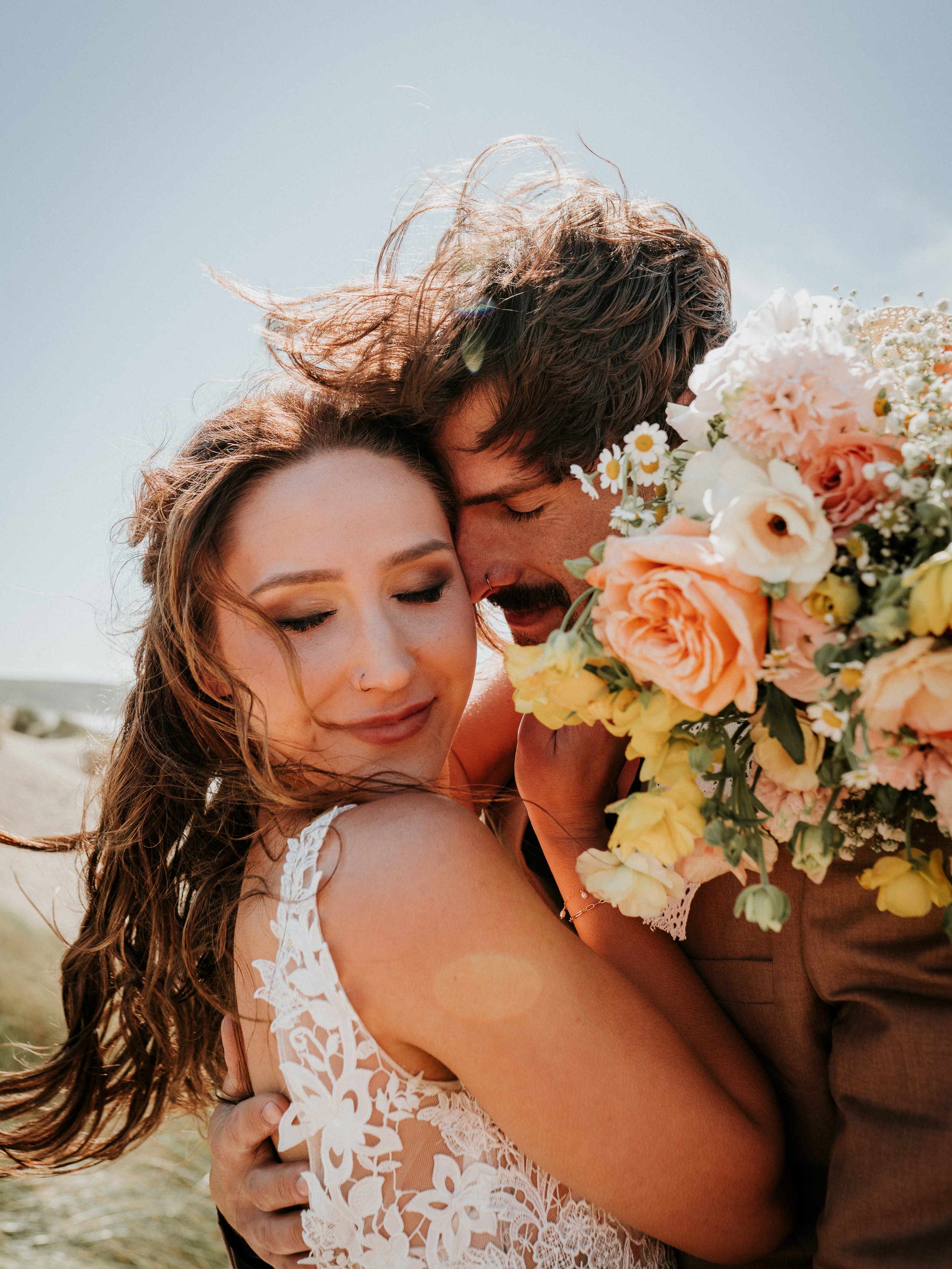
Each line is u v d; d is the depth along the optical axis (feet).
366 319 6.27
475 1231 4.53
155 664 6.26
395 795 4.95
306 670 5.20
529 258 5.85
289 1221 4.80
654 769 3.99
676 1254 5.47
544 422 5.57
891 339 4.22
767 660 3.50
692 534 3.76
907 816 3.87
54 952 15.74
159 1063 6.98
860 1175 4.32
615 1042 4.43
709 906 5.33
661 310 5.77
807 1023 4.94
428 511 5.52
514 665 4.10
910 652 3.27
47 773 19.66
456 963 4.33
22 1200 12.01
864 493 3.61
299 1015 4.56
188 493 5.60
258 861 5.36
